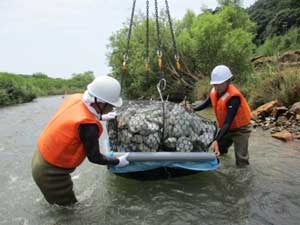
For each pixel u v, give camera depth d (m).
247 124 6.39
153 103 6.21
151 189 5.46
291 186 5.47
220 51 19.89
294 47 32.66
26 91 28.86
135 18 24.12
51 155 4.49
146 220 4.48
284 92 11.54
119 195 5.28
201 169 5.52
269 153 7.27
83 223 4.43
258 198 5.04
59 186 4.66
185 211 4.71
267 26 49.03
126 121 5.68
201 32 20.39
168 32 22.09
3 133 10.84
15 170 6.74
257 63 21.84
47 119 14.59
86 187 5.62
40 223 4.45
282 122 9.81
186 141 5.64
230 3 25.88
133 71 22.23
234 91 6.00
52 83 49.75
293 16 45.31
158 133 5.57
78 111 4.39
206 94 17.03
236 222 4.36
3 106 23.09
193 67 21.62
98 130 4.38
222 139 6.70
